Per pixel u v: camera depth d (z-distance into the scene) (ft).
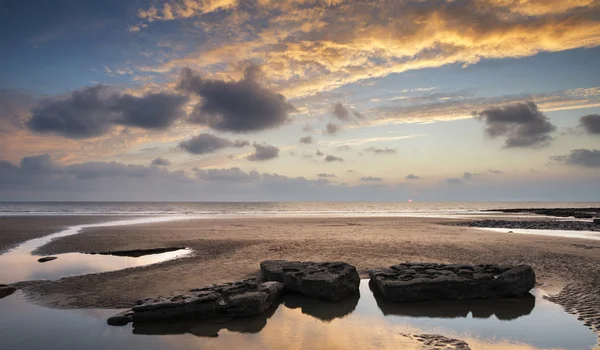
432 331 30.99
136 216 206.39
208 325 32.71
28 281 47.65
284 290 42.80
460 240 87.35
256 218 190.39
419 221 163.63
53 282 47.09
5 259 64.69
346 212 299.79
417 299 39.40
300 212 296.71
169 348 27.73
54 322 33.19
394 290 39.22
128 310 35.06
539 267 54.54
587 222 146.92
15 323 32.94
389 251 70.59
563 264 56.65
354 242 84.17
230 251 71.82
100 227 125.08
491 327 31.71
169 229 118.42
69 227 123.85
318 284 40.63
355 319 34.35
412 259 62.34
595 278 47.65
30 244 82.02
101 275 50.98
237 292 38.32
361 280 49.65
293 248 75.15
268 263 49.47
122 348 27.76
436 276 42.91
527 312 35.40
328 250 72.28
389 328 31.86
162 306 33.27
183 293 41.16
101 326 32.30
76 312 35.83
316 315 35.63
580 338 28.84
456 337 29.50
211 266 56.95
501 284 39.73
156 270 54.19
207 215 228.43
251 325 32.71
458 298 39.60
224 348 27.71
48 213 235.40
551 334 29.78
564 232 108.68
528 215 228.84
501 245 77.82
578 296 39.93
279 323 33.27
